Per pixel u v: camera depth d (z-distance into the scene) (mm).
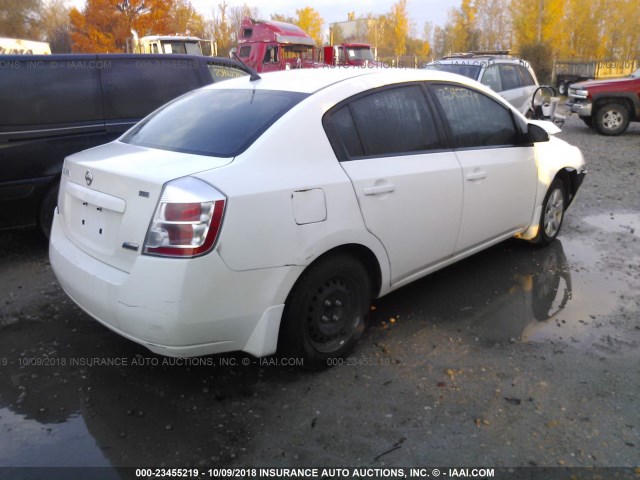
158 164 2965
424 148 3861
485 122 4445
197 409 2986
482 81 11609
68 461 2598
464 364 3410
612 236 5859
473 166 4148
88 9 37094
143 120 3990
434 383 3217
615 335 3770
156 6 37500
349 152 3365
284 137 3100
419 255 3826
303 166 3102
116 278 2830
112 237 2938
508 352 3549
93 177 3102
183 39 22656
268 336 2971
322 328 3289
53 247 3432
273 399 3074
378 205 3402
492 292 4457
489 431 2809
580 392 3127
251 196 2807
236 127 3213
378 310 4141
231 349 2943
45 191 5180
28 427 2834
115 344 3658
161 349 2781
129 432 2801
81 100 5328
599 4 46031
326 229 3098
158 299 2664
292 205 2959
